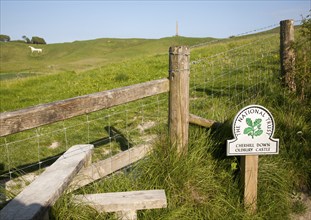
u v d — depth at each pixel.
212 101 6.20
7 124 2.08
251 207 3.32
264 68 8.73
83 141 5.86
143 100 8.29
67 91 11.18
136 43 86.44
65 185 2.57
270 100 5.12
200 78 9.52
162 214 2.96
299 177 3.95
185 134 3.50
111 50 79.00
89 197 2.71
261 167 3.69
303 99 5.11
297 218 3.49
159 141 3.54
